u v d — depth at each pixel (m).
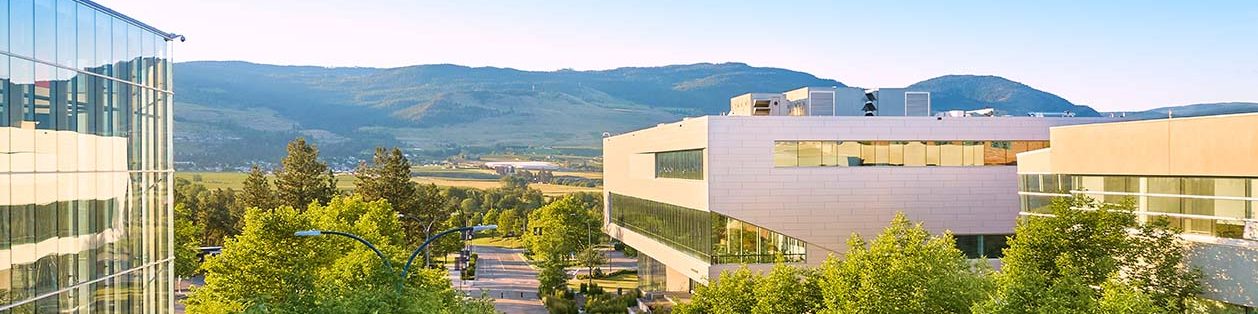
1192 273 36.16
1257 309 33.97
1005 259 38.50
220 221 115.94
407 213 111.44
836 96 71.31
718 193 63.09
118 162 36.06
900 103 72.31
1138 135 38.94
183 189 183.88
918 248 36.72
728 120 63.22
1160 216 37.50
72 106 32.81
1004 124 65.81
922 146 65.12
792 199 63.88
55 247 31.80
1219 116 35.41
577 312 76.31
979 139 65.62
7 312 29.06
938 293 34.34
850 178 64.44
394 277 36.84
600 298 81.19
